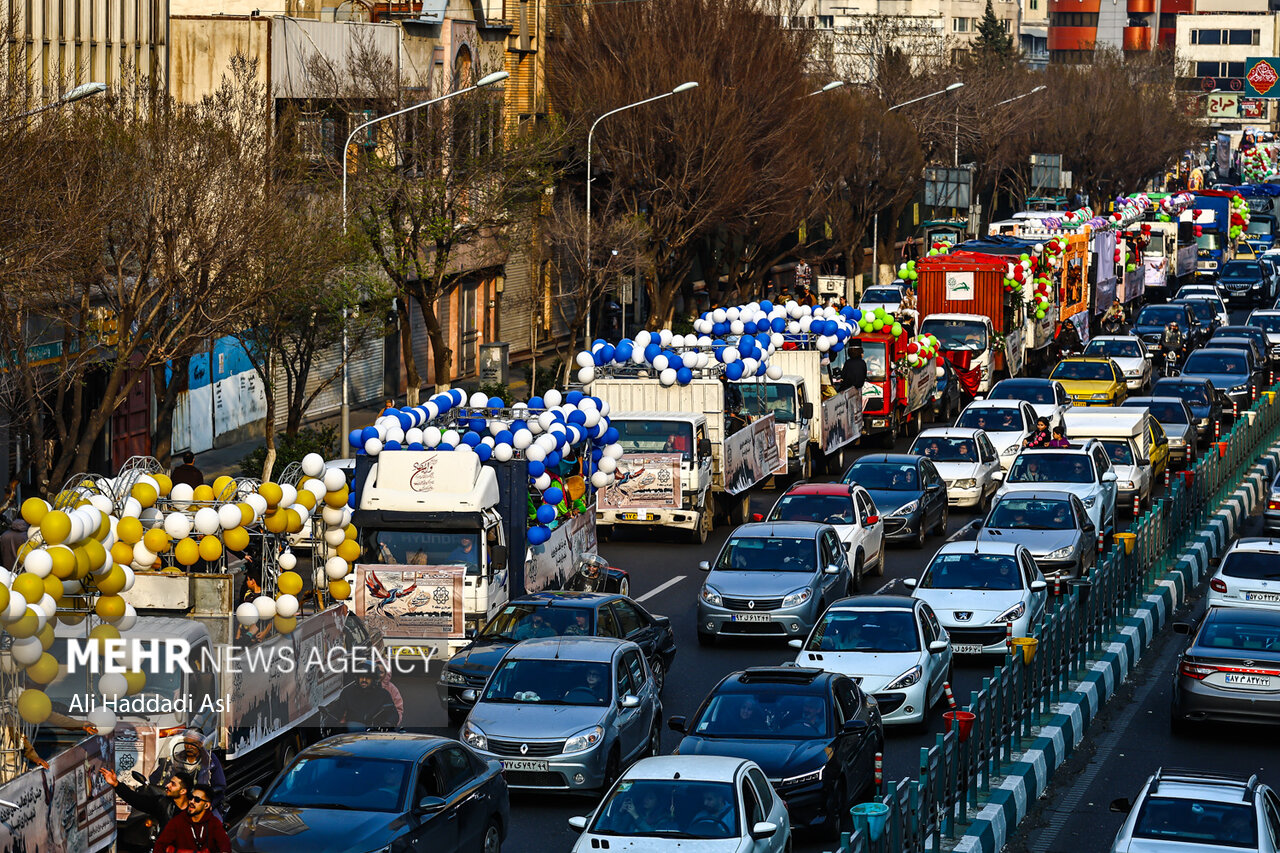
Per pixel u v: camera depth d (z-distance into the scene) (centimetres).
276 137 12838
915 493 13462
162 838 5544
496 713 7338
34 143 9888
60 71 11756
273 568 7812
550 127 18112
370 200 15512
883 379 17838
